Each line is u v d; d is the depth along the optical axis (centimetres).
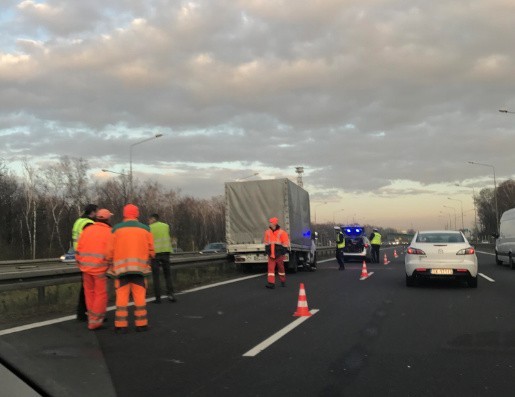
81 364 636
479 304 1149
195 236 9600
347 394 525
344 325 903
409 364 638
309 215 2497
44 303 1125
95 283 866
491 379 573
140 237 855
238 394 527
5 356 652
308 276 1986
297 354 693
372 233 3153
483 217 13512
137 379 577
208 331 855
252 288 1532
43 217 7906
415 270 1470
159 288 1213
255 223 2097
